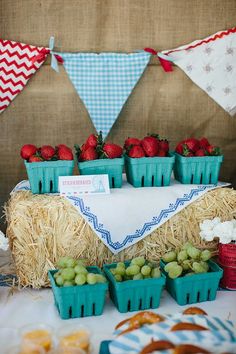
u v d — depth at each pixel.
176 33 2.77
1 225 2.81
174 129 2.87
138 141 2.36
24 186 2.37
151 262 2.13
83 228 2.08
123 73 2.73
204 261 2.07
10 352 1.59
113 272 1.98
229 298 2.08
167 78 2.81
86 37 2.72
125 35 2.74
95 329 1.81
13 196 2.22
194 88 2.83
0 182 2.82
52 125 2.79
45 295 2.08
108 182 2.18
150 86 2.80
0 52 2.66
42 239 2.06
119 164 2.23
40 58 2.68
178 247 2.19
